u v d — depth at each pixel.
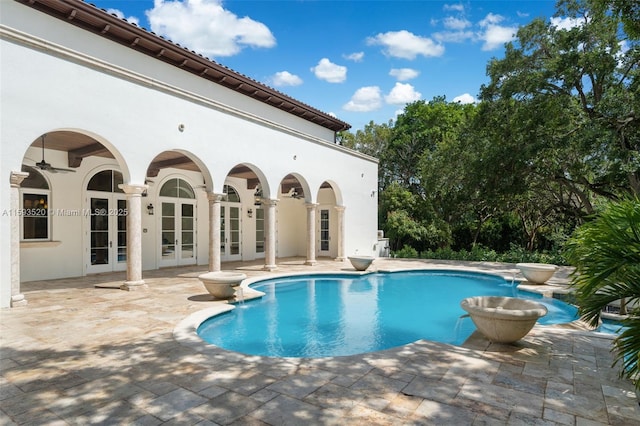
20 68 7.33
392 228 23.02
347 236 18.03
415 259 19.20
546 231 25.97
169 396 3.73
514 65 16.77
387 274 14.34
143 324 6.47
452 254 19.64
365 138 32.97
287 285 12.06
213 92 13.80
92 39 10.56
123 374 4.29
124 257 13.03
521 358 4.84
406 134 31.48
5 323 6.46
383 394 3.77
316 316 8.36
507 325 5.14
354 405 3.53
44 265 11.05
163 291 9.52
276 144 13.86
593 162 15.55
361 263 14.04
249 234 18.03
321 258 19.25
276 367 4.51
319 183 16.08
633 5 7.87
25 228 10.74
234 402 3.59
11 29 7.16
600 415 3.36
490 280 13.23
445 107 30.62
